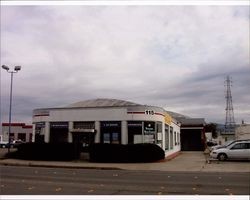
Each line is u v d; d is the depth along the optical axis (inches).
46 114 1455.5
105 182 646.5
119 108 1347.2
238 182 643.5
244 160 1250.6
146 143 1242.6
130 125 1330.0
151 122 1334.9
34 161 1234.6
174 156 1584.6
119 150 1197.7
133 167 1029.8
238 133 2427.4
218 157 1256.2
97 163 1167.6
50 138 1439.5
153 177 740.0
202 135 2389.3
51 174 805.2
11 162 1173.7
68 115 1418.6
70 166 1055.0
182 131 2413.9
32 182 644.1
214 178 715.4
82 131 1370.6
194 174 819.4
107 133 1354.6
